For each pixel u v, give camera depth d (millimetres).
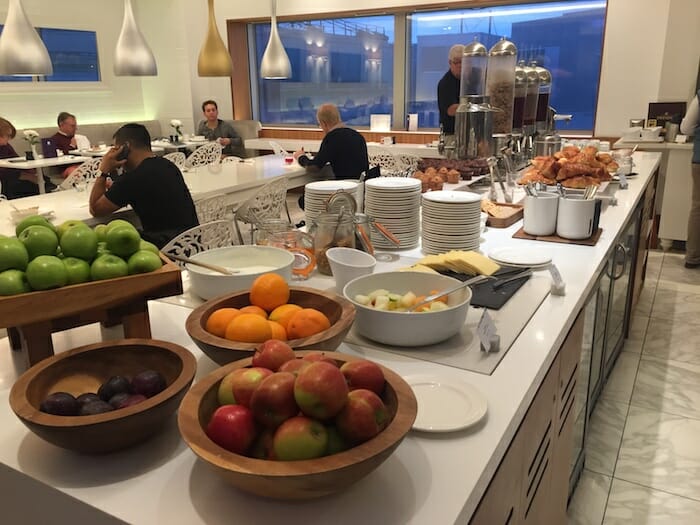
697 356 3117
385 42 6797
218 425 759
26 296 1021
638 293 3564
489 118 2699
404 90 6797
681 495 2104
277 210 3797
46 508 850
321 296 1229
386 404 845
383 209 1934
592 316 1911
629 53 5312
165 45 7730
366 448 721
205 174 4301
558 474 1562
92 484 829
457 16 6312
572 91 5895
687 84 5023
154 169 2939
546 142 3467
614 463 2283
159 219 2986
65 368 979
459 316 1233
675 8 4938
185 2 7461
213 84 7758
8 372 1193
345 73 7223
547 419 1323
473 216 1842
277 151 5883
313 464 699
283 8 7027
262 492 721
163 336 1323
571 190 2309
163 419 890
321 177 4773
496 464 918
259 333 1051
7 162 5469
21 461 883
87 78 7398
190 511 773
